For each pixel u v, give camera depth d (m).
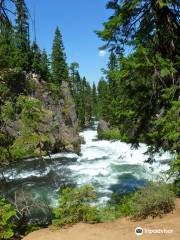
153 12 14.15
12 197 15.97
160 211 12.23
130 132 16.00
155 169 29.27
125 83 14.19
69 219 12.33
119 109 15.51
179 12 14.32
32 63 47.12
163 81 14.20
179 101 13.48
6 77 12.29
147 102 15.18
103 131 64.75
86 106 109.38
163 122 13.87
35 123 12.13
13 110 12.20
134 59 13.44
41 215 16.70
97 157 39.12
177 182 13.77
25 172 25.98
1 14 11.35
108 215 13.02
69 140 43.16
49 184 24.19
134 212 12.62
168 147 15.11
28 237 11.50
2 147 12.58
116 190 23.52
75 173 29.53
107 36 14.54
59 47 68.12
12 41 12.25
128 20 14.50
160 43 14.59
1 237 11.21
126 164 33.16
